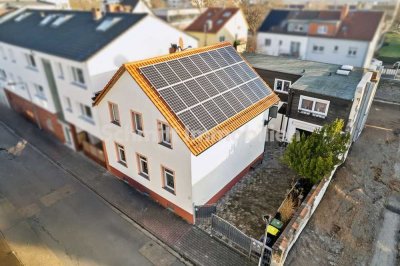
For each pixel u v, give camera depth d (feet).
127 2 158.61
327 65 83.05
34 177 70.13
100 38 67.00
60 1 140.46
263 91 66.44
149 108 49.08
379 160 71.92
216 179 56.39
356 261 46.73
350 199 59.21
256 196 60.59
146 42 72.59
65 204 61.26
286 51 92.53
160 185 56.80
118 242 51.93
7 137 89.40
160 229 54.08
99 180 68.23
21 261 48.73
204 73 58.70
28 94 89.66
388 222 54.24
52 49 69.36
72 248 50.93
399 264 46.24
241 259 47.65
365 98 71.97
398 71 112.06
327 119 68.49
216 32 144.36
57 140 86.94
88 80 62.13
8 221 57.16
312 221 53.72
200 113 50.85
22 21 96.78
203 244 50.67
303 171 55.06
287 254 46.88
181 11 180.45
